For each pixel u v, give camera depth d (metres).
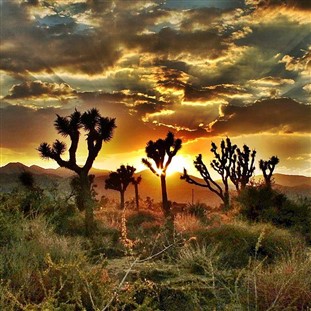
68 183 16.42
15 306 4.72
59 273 5.45
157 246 9.05
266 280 5.53
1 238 7.31
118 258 8.76
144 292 5.87
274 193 16.14
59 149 16.78
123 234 5.11
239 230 10.25
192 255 8.05
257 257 8.90
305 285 5.27
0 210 8.30
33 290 5.21
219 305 5.04
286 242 9.78
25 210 11.62
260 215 15.19
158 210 37.56
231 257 8.80
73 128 16.78
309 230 13.84
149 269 6.93
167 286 6.11
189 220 13.91
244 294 5.30
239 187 29.61
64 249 7.31
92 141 16.77
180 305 5.58
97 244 9.90
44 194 13.39
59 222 12.70
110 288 4.91
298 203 15.84
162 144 27.44
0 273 5.55
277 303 5.00
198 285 5.99
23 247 6.75
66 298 5.14
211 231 10.34
